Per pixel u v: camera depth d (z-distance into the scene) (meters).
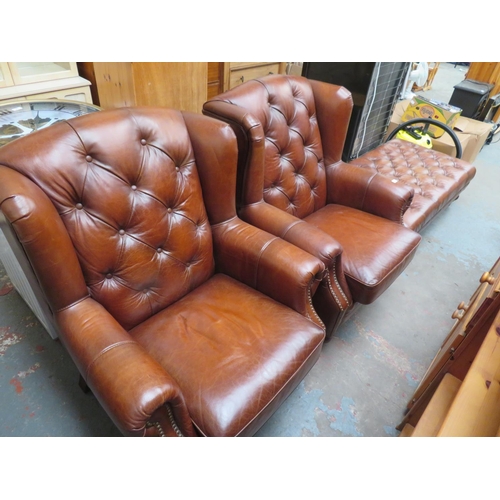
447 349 1.17
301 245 1.34
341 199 1.93
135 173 1.10
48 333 1.55
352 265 1.48
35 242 0.83
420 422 0.98
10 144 0.93
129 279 1.14
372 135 2.75
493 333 0.89
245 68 2.37
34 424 1.26
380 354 1.64
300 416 1.38
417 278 2.10
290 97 1.63
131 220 1.11
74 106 1.75
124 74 1.70
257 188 1.46
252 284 1.34
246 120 1.30
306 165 1.76
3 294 1.70
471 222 2.61
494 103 3.58
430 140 2.80
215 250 1.40
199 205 1.30
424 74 3.66
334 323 1.51
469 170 2.39
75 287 0.97
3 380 1.38
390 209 1.76
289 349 1.09
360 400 1.45
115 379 0.81
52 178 0.94
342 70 2.27
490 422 0.74
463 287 2.06
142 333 1.16
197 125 1.24
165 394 0.79
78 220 1.00
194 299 1.29
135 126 1.10
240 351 1.08
